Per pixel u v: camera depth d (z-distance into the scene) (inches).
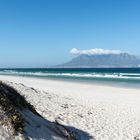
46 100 920.9
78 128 620.1
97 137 582.9
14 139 334.3
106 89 1763.0
